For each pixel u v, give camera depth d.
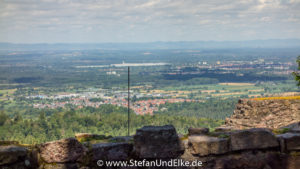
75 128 51.94
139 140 6.15
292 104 13.41
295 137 6.49
